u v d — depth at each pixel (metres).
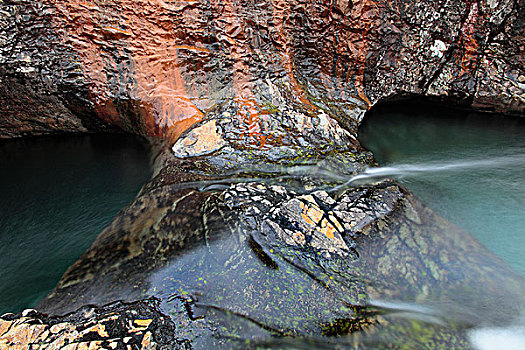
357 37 2.93
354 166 2.66
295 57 2.96
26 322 1.67
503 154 2.91
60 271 1.97
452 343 1.66
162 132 2.87
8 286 1.90
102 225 2.22
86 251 2.05
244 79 2.88
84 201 2.41
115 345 1.58
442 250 2.04
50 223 2.26
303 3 2.74
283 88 2.92
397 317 1.75
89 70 2.68
